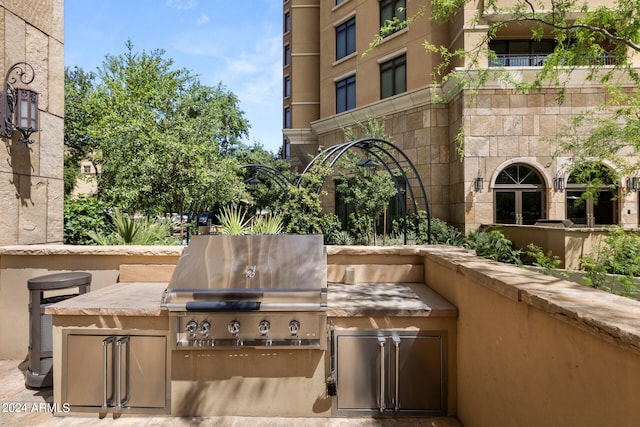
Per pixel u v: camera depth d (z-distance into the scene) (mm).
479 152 12516
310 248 3338
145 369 3043
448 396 3035
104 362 2951
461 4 5801
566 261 8586
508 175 12703
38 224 4734
